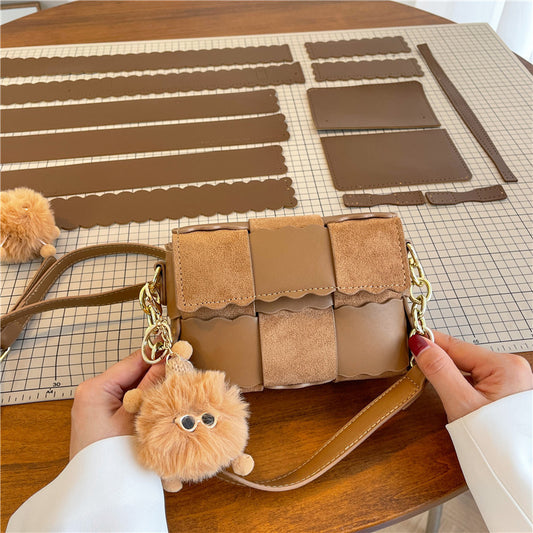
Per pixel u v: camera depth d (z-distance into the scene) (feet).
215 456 1.16
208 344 1.51
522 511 1.21
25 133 2.64
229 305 1.51
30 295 1.95
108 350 1.84
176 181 2.41
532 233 2.22
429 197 2.34
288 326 1.51
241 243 1.49
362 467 1.51
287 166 2.51
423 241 2.19
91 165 2.47
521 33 4.21
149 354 1.56
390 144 2.61
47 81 2.97
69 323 1.93
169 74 3.01
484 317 1.93
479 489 1.32
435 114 2.81
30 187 2.36
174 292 1.52
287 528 1.40
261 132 2.66
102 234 2.21
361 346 1.54
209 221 2.24
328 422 1.63
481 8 4.66
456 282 2.04
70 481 1.26
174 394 1.22
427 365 1.44
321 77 3.02
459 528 2.55
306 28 3.45
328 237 1.53
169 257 1.55
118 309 1.98
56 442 1.58
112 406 1.45
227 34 3.39
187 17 3.56
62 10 3.60
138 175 2.43
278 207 2.30
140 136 2.62
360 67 3.10
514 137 2.66
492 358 1.49
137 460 1.30
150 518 1.25
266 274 1.47
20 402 1.69
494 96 2.92
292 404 1.68
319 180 2.44
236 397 1.32
